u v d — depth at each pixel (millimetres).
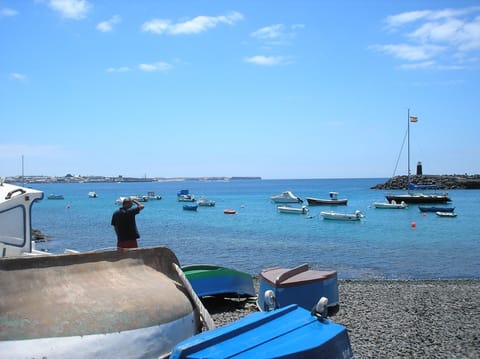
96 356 5113
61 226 50031
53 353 4906
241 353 4887
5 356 4734
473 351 9523
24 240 7898
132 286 6012
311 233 41719
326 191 161500
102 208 84688
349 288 17234
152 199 114312
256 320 5742
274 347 5078
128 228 10539
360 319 12086
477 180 145750
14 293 5215
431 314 12711
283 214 65938
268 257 27750
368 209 74250
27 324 5000
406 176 156625
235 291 13031
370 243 34375
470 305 13922
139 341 5461
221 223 52688
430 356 9227
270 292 6797
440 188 144625
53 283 5527
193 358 4746
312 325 5820
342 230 44406
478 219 55969
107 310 5469
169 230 44875
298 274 12383
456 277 21438
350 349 5824
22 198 7875
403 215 62719
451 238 37469
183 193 112875
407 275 21891
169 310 5941
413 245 33219
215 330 5410
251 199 114938
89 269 5941
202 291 12508
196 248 31875
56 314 5195
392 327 11312
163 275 6668
